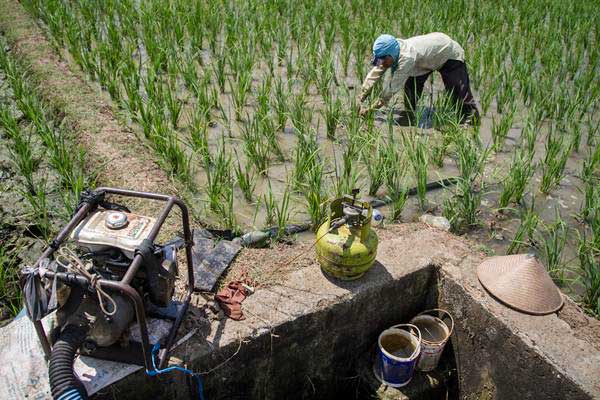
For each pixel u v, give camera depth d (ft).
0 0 27.91
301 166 15.01
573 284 12.89
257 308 9.96
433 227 13.25
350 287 10.59
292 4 29.12
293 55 24.71
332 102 20.25
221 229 13.19
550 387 9.25
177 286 10.33
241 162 16.66
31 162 15.71
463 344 11.07
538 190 16.43
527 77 21.66
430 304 11.87
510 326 9.81
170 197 8.86
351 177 15.80
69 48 23.06
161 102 18.58
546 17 31.81
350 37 26.08
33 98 18.95
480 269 11.05
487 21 28.94
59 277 7.36
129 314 8.07
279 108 18.40
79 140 16.46
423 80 19.77
